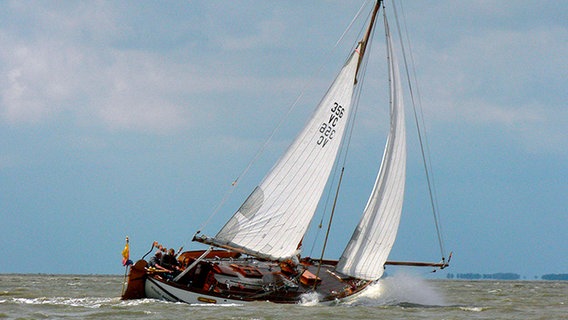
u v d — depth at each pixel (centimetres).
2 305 12938
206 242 12344
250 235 12662
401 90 14325
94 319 10800
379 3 14250
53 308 12362
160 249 12850
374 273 14150
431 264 15412
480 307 14838
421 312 13100
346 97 13325
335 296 13462
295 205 12988
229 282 12531
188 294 12275
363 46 14012
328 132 13125
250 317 10925
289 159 12762
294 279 13212
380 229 14188
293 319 10912
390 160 14238
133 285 12531
